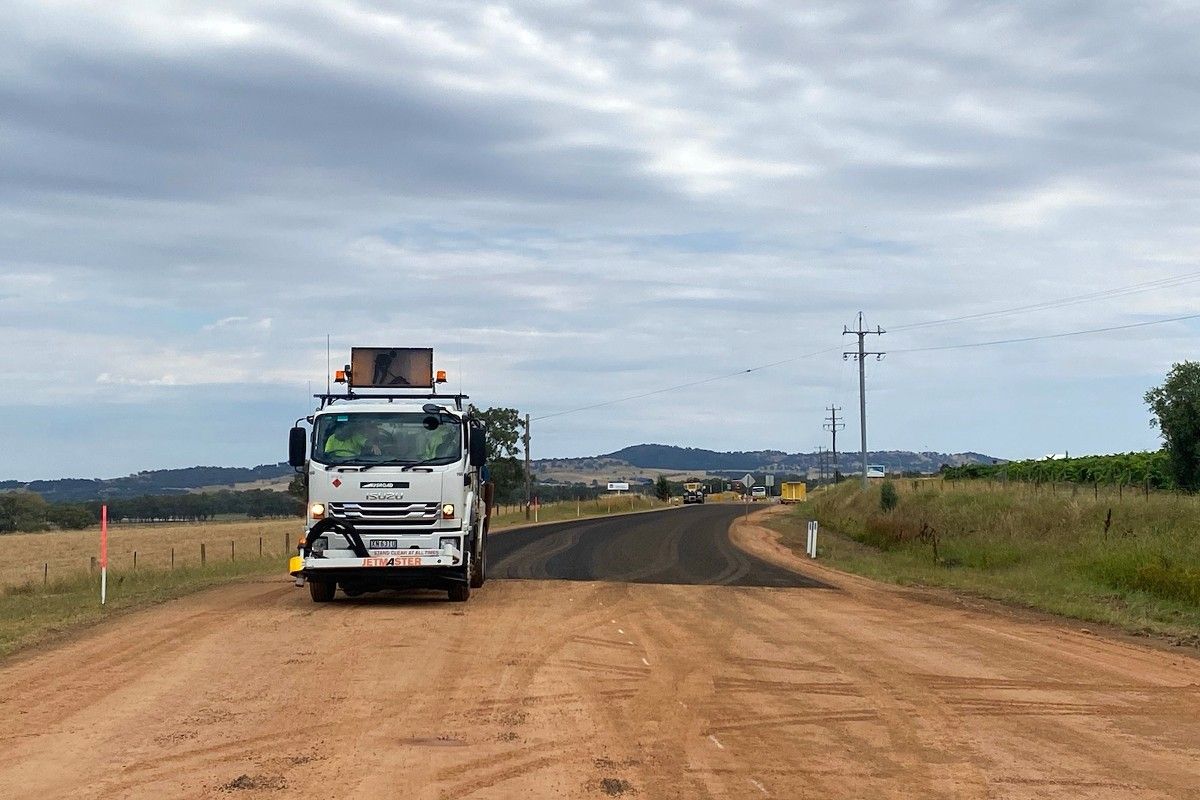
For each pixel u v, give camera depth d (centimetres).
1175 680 1163
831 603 1886
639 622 1555
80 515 8031
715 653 1281
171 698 994
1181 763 809
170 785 714
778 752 821
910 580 2419
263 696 1003
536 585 2108
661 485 12188
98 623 1542
